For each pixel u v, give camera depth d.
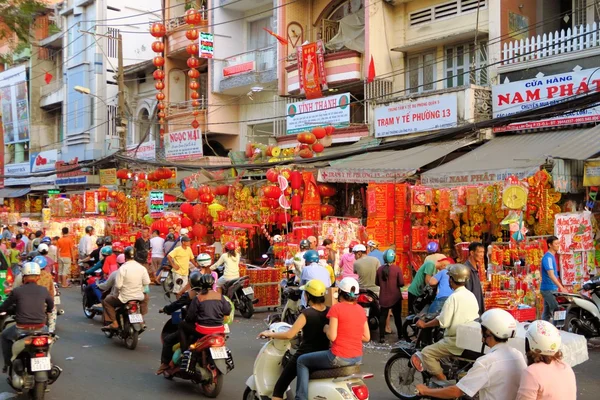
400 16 22.05
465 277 6.95
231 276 14.32
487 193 14.03
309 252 11.31
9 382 7.96
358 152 15.78
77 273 21.05
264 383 6.83
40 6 13.84
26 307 7.96
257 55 27.33
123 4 37.06
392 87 21.98
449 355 6.89
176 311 8.76
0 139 45.84
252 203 19.55
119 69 26.53
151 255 20.08
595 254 13.35
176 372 8.49
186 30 30.23
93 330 12.70
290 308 12.02
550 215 13.45
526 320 11.22
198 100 30.92
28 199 42.00
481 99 17.91
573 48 16.33
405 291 13.79
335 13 25.22
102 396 8.03
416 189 15.05
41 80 42.03
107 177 32.34
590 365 9.56
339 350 6.05
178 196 25.45
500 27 18.50
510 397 4.75
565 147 14.41
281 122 25.80
